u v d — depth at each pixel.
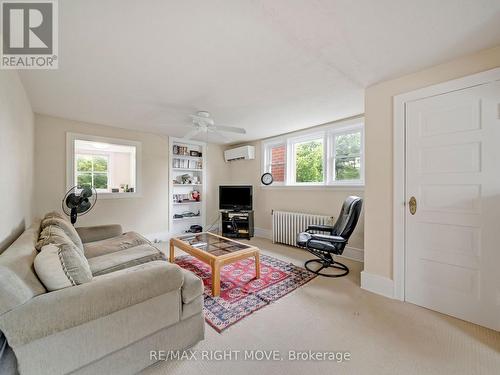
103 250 2.28
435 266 1.87
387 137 2.11
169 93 2.35
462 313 1.75
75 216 2.96
